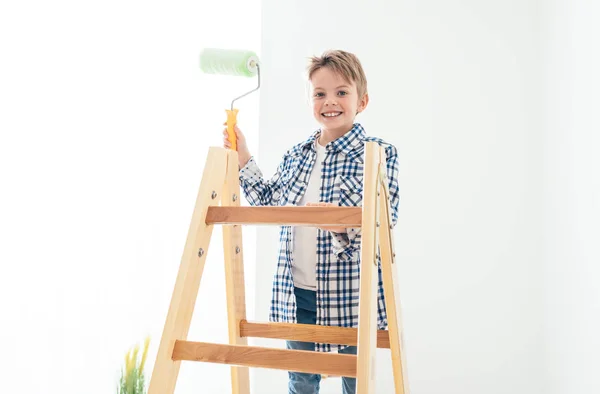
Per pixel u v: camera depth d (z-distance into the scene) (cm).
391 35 211
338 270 136
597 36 147
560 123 176
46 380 118
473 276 199
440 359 199
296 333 121
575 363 163
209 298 192
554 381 181
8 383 109
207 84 188
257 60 130
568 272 169
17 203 112
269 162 217
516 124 200
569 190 168
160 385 94
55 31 124
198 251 103
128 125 149
